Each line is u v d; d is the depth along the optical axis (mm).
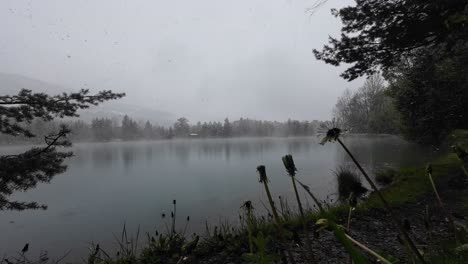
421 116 15867
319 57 9695
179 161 43406
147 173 30844
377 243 3725
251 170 28562
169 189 20453
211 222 10258
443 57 10000
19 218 14727
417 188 6707
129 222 12336
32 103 7895
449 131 14047
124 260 4180
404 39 8102
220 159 43125
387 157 26219
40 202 18609
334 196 12148
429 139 18344
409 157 24000
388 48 8680
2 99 7750
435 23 7242
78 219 13805
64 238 10859
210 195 16750
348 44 8914
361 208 5594
